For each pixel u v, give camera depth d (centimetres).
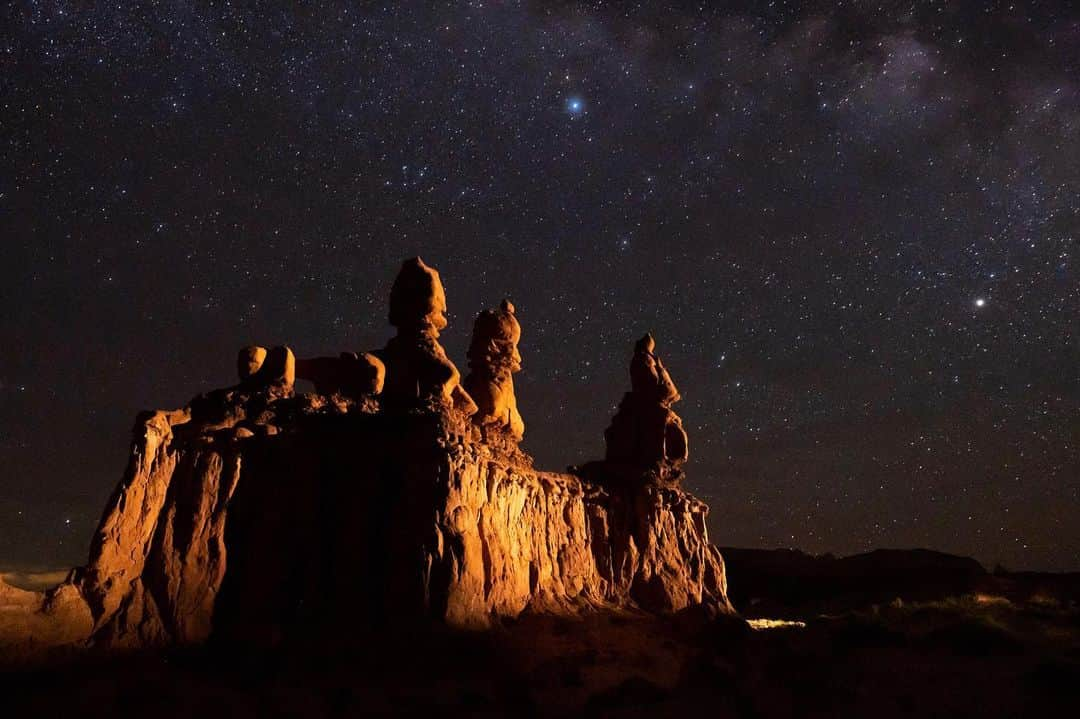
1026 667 1886
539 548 2016
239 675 1273
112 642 1225
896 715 1510
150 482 1373
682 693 1548
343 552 1497
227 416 1505
